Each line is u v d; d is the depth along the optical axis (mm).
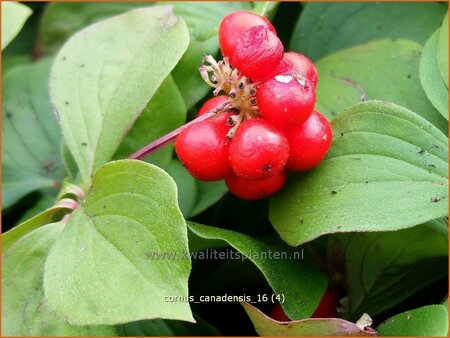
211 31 122
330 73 118
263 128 89
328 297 108
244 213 121
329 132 96
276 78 89
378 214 91
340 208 95
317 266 107
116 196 90
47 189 128
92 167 105
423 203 90
